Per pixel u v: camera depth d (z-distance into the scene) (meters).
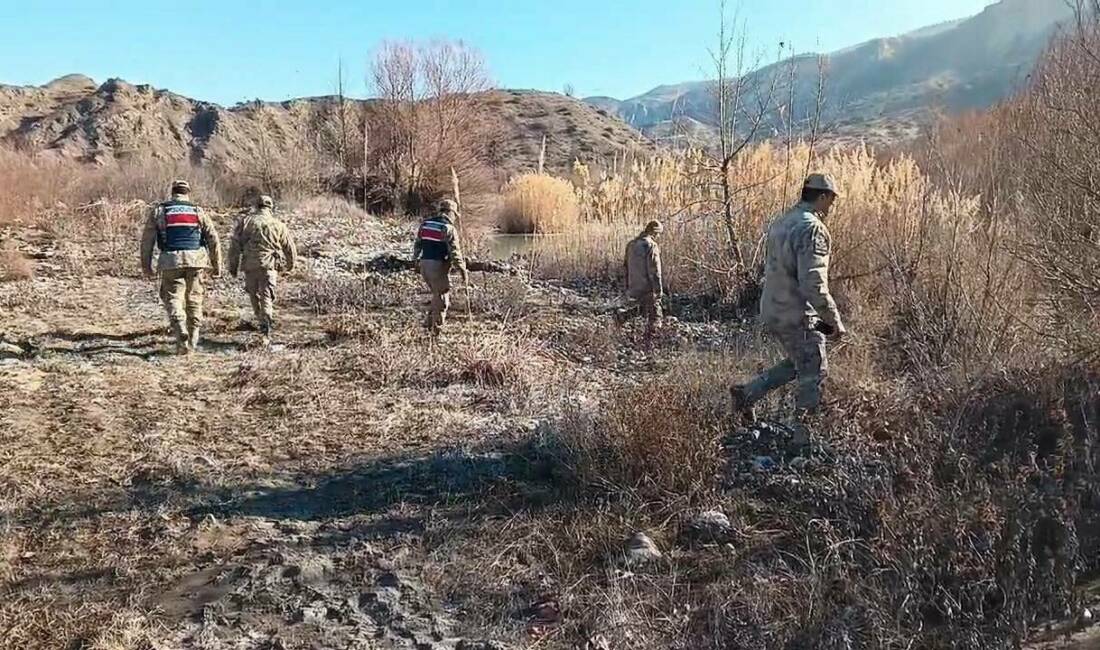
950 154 10.70
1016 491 4.44
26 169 21.86
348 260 16.12
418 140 28.11
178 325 8.58
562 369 8.19
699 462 5.08
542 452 5.65
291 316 11.02
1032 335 6.66
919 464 4.75
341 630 3.79
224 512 4.89
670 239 13.73
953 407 5.69
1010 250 7.01
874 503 4.45
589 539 4.52
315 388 7.20
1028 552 4.02
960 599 3.85
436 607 3.99
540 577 4.22
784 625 3.72
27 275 12.38
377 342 9.14
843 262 10.55
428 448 5.86
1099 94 6.40
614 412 5.53
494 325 10.62
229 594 4.02
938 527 4.16
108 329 9.59
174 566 4.27
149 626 3.73
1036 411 5.57
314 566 4.28
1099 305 6.13
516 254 18.02
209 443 5.89
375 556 4.42
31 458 5.48
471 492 5.18
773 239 5.59
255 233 9.34
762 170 13.16
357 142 29.86
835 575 4.00
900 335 7.79
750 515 4.80
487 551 4.46
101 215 17.78
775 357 7.55
